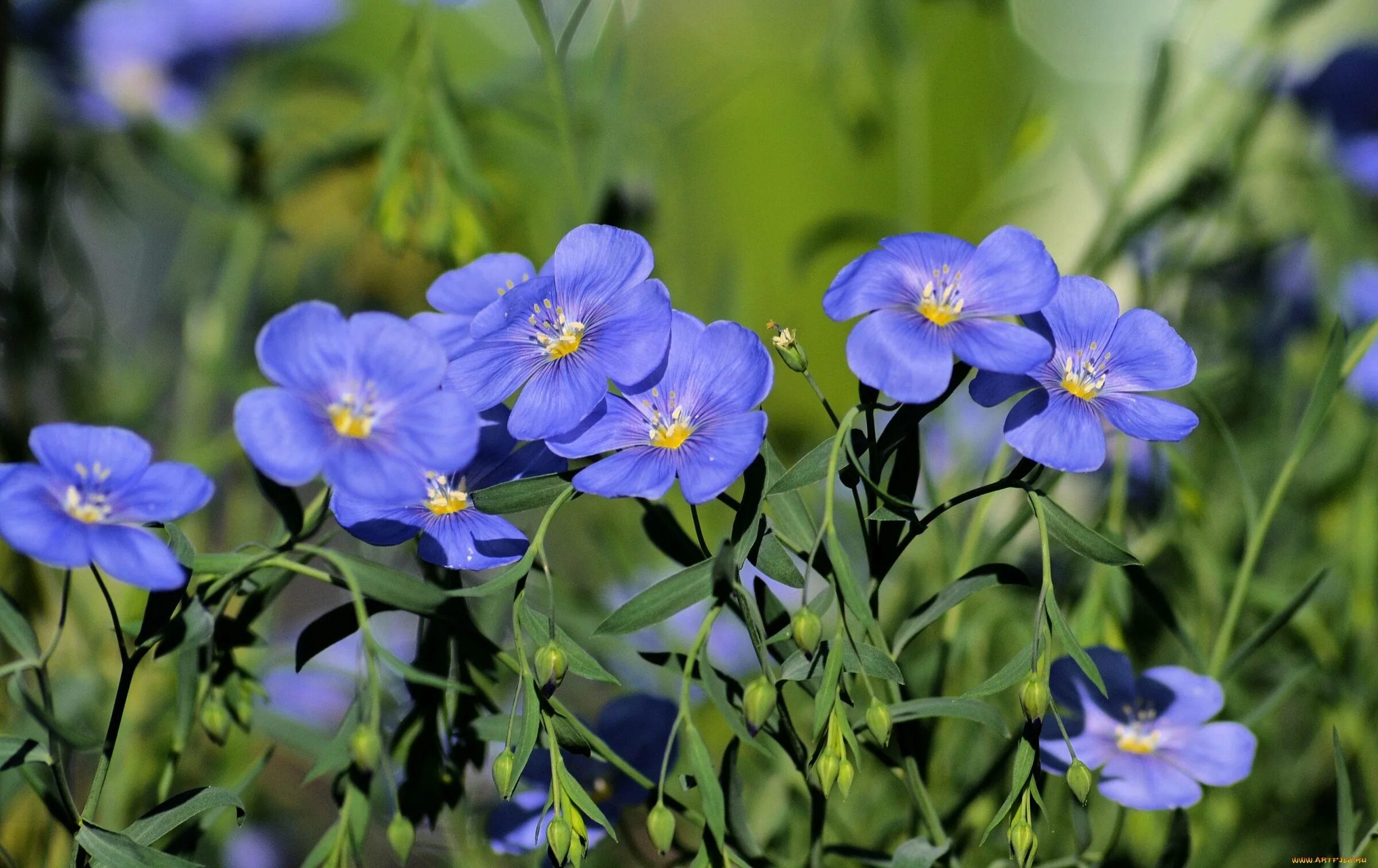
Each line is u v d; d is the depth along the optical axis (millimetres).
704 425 619
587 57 871
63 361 843
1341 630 773
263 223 889
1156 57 794
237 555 622
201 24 943
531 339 627
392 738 647
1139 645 751
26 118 889
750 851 640
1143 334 627
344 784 645
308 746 699
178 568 604
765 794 735
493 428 637
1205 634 753
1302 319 936
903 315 609
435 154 744
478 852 725
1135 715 667
